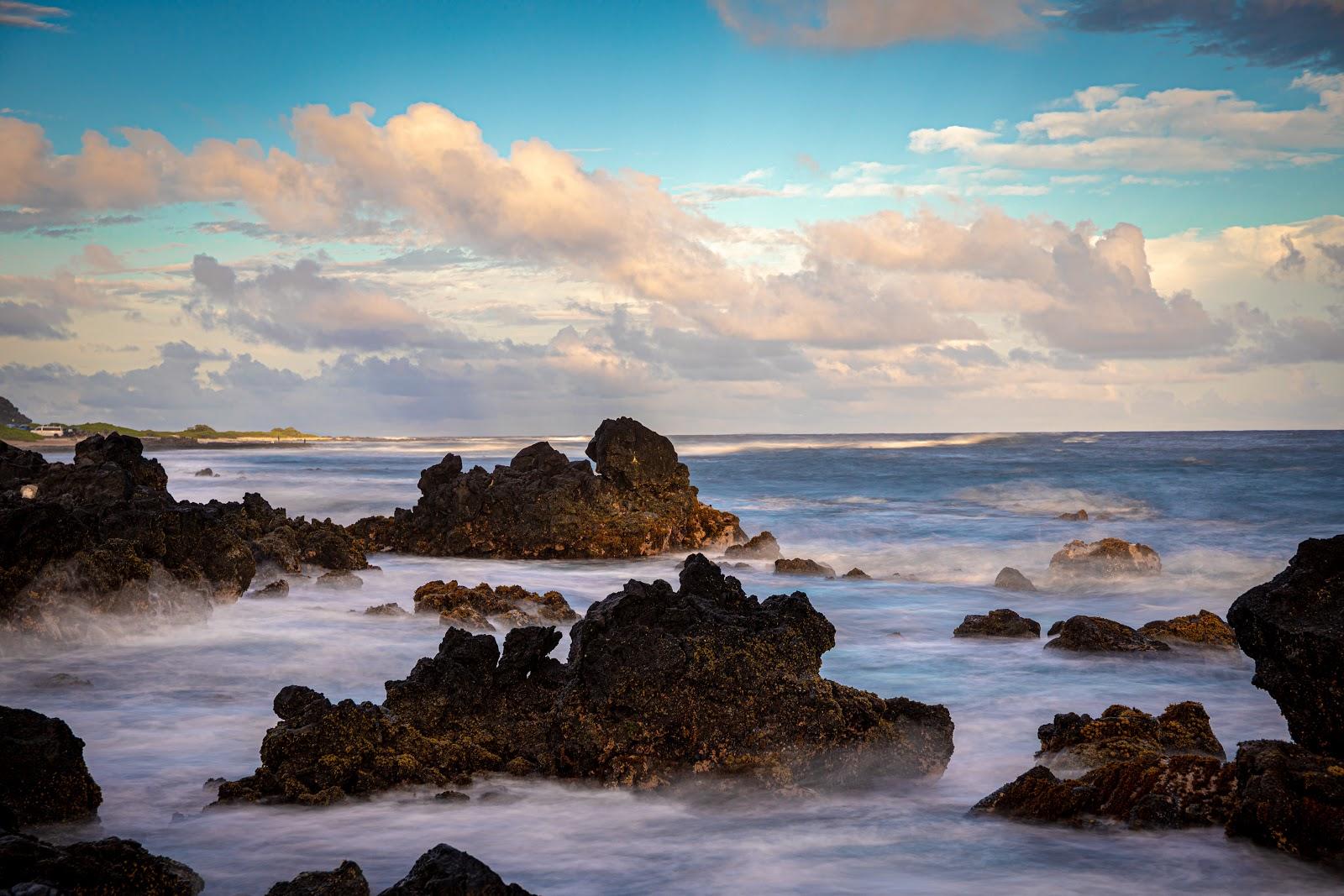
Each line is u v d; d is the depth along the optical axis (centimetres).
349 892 717
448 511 3500
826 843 934
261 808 1018
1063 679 1611
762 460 8912
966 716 1402
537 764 1166
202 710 1381
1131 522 4084
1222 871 848
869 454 9762
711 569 1352
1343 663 963
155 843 916
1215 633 1809
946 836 949
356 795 1059
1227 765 988
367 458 10925
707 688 1170
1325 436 14662
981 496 5325
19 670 1608
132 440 2811
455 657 1254
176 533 2133
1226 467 6675
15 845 713
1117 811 973
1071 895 799
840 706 1163
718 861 886
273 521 2897
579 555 3384
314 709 1099
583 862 884
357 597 2475
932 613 2272
